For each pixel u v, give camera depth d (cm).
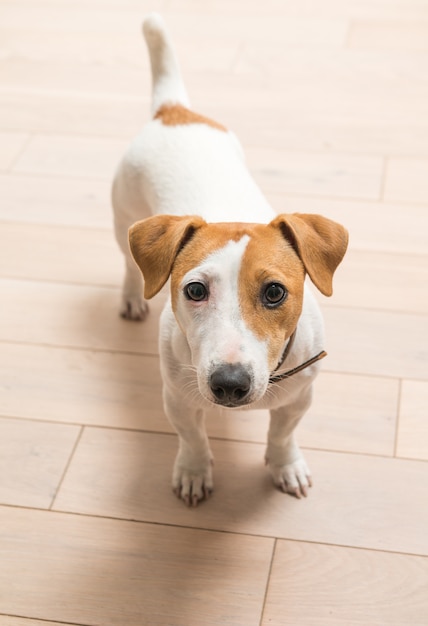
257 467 172
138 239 134
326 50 279
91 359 193
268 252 126
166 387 153
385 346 191
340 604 151
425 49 277
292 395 149
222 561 158
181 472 167
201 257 126
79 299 207
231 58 278
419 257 210
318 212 222
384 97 259
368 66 271
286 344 138
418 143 242
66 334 199
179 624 150
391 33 285
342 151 240
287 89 264
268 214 156
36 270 214
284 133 247
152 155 168
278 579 155
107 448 176
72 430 180
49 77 274
